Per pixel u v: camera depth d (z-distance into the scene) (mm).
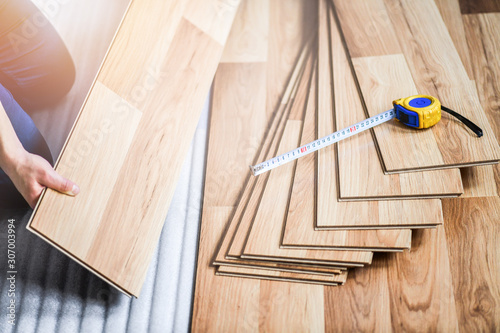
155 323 1651
